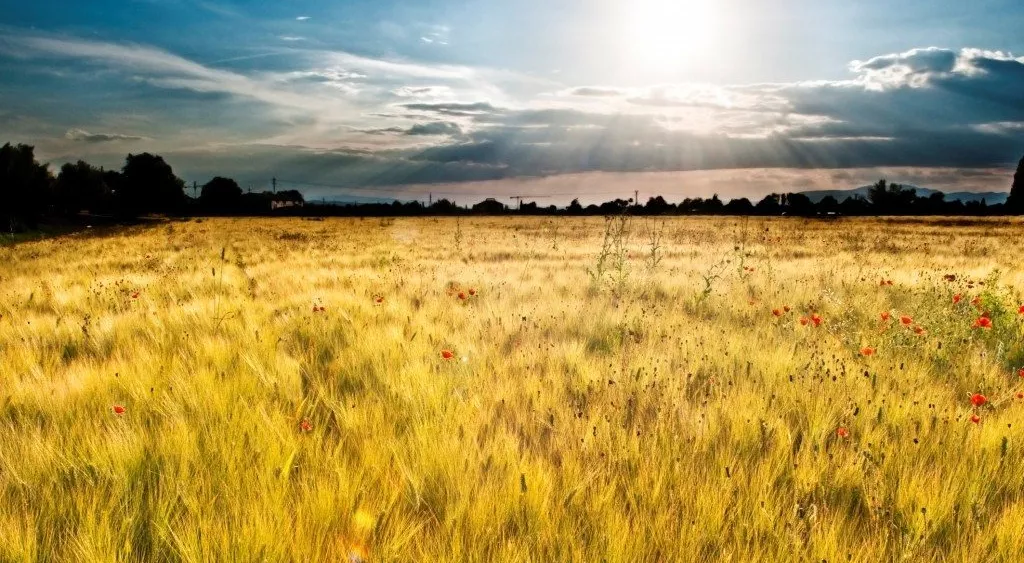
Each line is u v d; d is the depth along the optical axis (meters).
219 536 2.35
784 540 2.41
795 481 2.95
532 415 3.83
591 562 2.33
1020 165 87.12
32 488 2.75
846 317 7.55
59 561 2.29
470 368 4.81
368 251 22.61
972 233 39.75
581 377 4.70
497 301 8.59
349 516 2.56
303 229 47.34
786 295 9.29
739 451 3.27
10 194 60.84
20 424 3.46
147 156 94.31
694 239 30.31
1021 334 5.93
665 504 2.72
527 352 5.38
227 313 6.77
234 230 45.56
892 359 5.28
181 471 2.85
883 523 2.69
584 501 2.77
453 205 106.69
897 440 3.44
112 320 6.56
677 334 6.25
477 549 2.40
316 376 4.64
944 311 6.66
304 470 2.98
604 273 11.73
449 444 3.16
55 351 5.34
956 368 5.02
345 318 6.80
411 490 2.88
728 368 4.97
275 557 2.26
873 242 29.17
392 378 4.41
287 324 6.43
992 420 3.62
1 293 9.65
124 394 4.00
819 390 4.25
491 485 2.80
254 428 3.38
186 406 3.75
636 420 3.80
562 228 47.00
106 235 38.94
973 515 2.69
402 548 2.41
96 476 2.89
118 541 2.34
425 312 7.27
